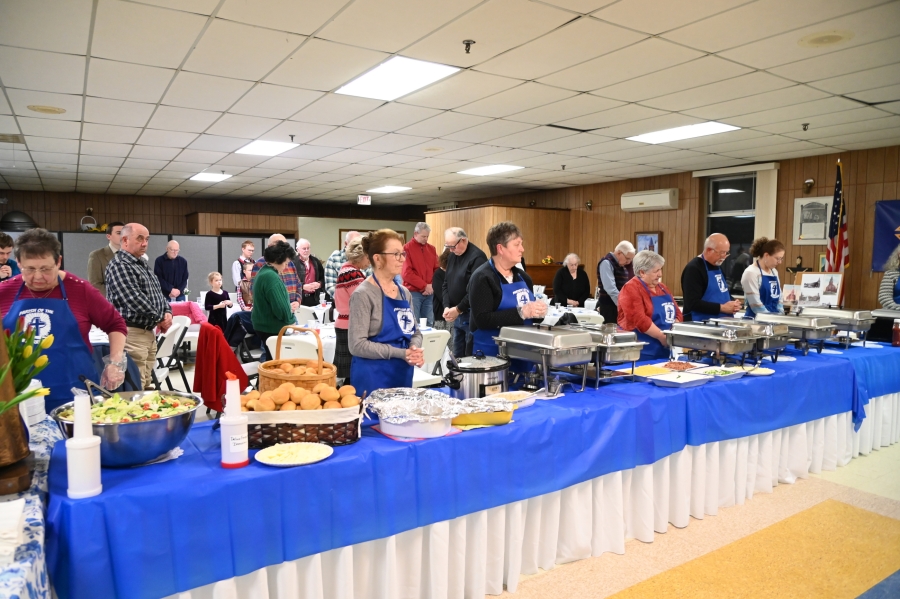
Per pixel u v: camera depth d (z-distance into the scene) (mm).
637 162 8156
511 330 2762
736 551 2605
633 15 3303
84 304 2453
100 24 3383
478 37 3633
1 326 1475
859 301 7098
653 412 2611
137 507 1514
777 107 5242
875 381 3807
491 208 10227
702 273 4199
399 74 4371
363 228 14430
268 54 3908
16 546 1161
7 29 3449
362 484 1855
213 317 6691
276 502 1712
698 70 4254
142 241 3465
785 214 7812
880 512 2996
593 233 10539
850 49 3826
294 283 5664
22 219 10539
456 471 2055
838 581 2387
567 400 2566
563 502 2469
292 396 1961
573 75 4387
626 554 2574
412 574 2051
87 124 5895
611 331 2807
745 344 3180
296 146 7121
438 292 6141
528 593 2277
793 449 3365
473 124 5973
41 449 1847
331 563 1864
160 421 1666
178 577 1571
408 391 2312
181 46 3746
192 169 8906
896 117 5547
